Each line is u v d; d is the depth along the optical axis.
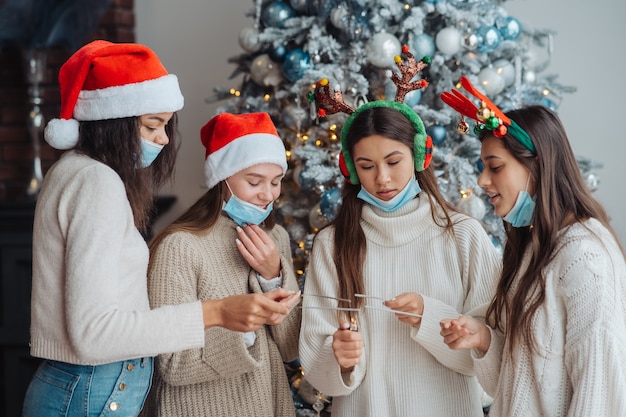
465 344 1.66
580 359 1.48
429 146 1.88
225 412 1.84
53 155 3.72
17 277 3.41
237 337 1.76
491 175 1.67
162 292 1.81
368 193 1.90
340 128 2.69
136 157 1.60
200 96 3.80
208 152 1.96
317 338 1.90
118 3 3.72
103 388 1.58
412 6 2.72
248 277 1.92
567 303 1.53
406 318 1.80
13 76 3.70
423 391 1.84
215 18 3.77
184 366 1.79
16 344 3.42
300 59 2.71
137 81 1.58
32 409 1.62
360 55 2.66
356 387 1.88
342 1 2.68
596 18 3.46
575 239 1.55
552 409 1.55
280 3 2.85
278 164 1.90
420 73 2.76
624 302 1.52
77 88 1.57
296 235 2.79
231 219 1.93
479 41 2.70
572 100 3.51
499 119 1.62
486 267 1.86
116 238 1.50
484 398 2.51
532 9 3.51
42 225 1.56
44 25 3.40
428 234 1.91
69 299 1.46
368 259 1.92
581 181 1.64
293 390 2.71
